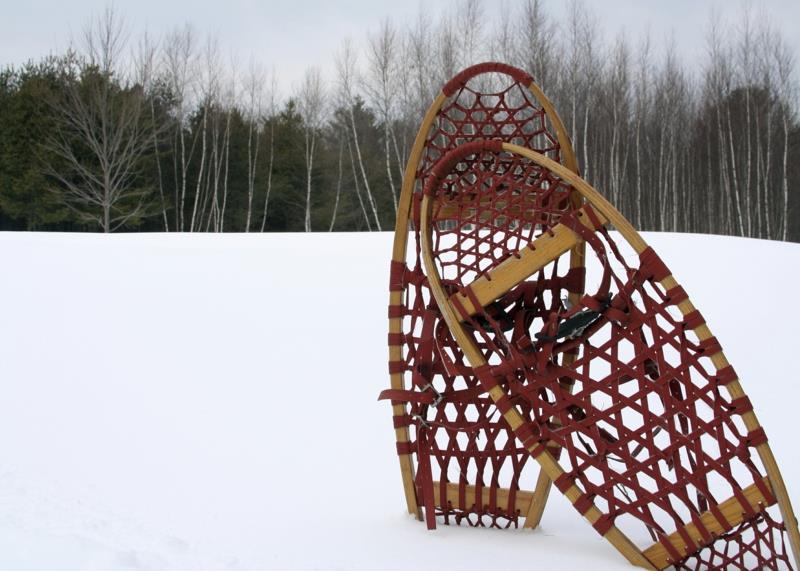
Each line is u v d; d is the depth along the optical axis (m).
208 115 32.94
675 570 2.46
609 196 33.25
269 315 6.90
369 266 9.15
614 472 2.44
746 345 6.12
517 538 2.74
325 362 5.63
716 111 33.16
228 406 4.60
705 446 4.00
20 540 2.43
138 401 4.59
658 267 2.37
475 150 2.75
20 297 6.87
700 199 34.91
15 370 5.00
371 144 35.81
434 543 2.65
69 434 3.93
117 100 28.47
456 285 2.76
